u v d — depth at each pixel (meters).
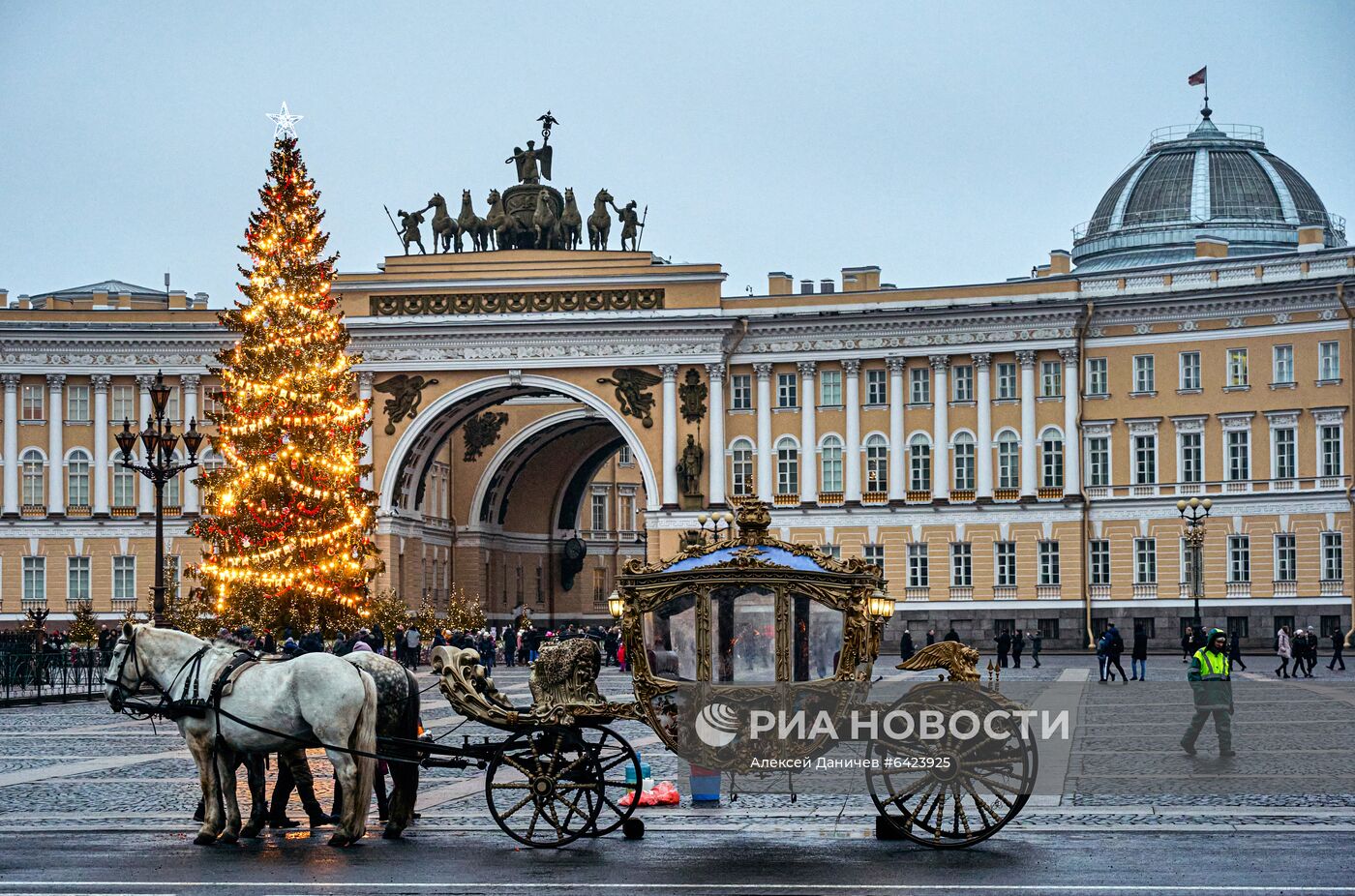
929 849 24.14
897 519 96.44
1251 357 90.88
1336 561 88.75
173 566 100.81
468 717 25.28
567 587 120.75
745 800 29.36
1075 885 20.88
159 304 110.81
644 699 24.86
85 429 101.50
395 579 99.75
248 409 71.56
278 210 72.94
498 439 110.56
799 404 98.06
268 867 23.16
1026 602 94.31
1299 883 20.78
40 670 63.50
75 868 23.11
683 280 98.44
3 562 101.25
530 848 24.78
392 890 21.23
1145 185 110.88
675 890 21.08
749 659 24.72
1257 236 107.81
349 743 25.45
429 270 100.62
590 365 98.94
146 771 35.03
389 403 100.31
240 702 25.69
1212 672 34.69
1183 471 92.12
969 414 95.88
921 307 95.50
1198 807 27.67
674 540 97.75
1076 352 93.81
